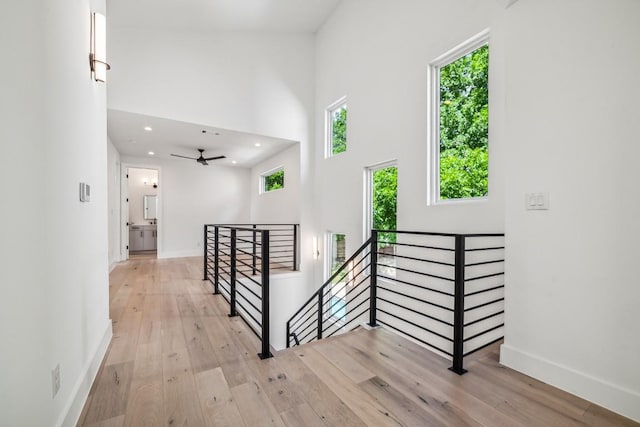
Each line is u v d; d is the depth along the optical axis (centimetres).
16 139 99
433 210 324
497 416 151
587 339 165
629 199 151
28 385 104
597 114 162
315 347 231
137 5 367
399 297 374
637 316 148
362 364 204
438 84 332
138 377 188
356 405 160
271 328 529
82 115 177
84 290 175
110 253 564
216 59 466
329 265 531
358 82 445
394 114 378
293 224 570
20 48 102
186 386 178
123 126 460
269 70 517
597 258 162
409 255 355
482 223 277
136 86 405
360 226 443
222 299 366
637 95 148
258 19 469
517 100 197
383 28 396
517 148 197
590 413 154
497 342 246
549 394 170
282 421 148
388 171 411
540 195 185
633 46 149
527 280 192
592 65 163
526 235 192
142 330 266
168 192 727
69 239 150
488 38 277
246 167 827
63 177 142
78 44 170
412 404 161
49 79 127
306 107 555
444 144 328
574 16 170
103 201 234
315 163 562
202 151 620
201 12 409
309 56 560
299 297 552
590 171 164
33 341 108
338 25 493
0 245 88
